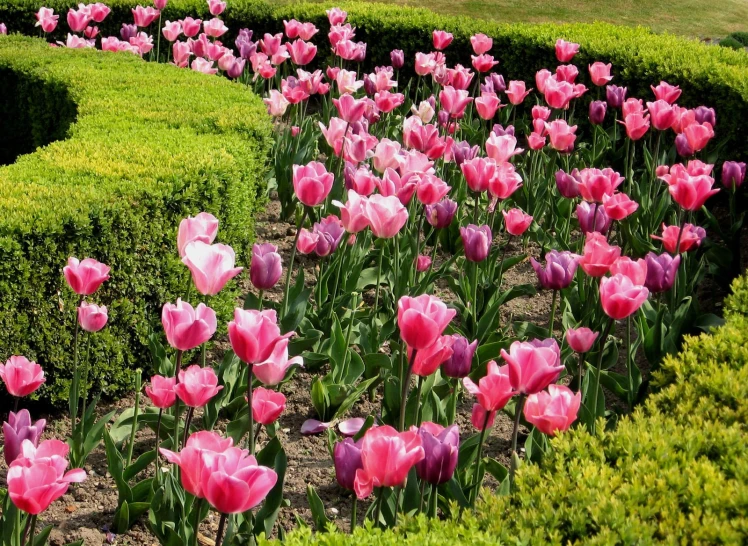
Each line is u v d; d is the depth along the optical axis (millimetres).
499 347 5070
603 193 5414
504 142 5898
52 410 5254
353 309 5559
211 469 2477
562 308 5703
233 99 8109
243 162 6469
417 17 12414
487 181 5355
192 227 3777
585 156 8719
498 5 22359
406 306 3176
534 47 11117
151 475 4555
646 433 3275
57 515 4254
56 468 2738
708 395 3754
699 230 6082
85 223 4914
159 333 5578
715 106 9078
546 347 3102
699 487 2918
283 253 7352
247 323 3023
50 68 8992
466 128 9039
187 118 7254
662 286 4754
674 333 5227
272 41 8703
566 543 2840
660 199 7512
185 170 5777
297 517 3447
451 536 2799
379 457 2676
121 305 5258
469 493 3748
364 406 5250
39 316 4898
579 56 10500
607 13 22656
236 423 4504
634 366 4992
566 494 3004
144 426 4992
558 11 22453
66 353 5059
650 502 2893
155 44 13094
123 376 5352
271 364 3326
